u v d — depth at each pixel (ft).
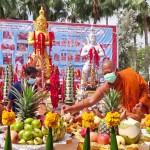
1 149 10.11
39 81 21.04
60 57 57.93
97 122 12.76
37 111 12.54
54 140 11.02
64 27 57.88
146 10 94.48
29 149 10.34
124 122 11.92
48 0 98.99
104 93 14.58
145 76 99.66
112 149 8.73
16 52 56.80
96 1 97.96
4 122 8.70
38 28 40.68
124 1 96.48
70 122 14.89
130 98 16.14
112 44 59.36
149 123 10.23
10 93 17.20
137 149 11.00
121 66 98.53
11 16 96.37
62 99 26.89
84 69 41.96
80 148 9.98
